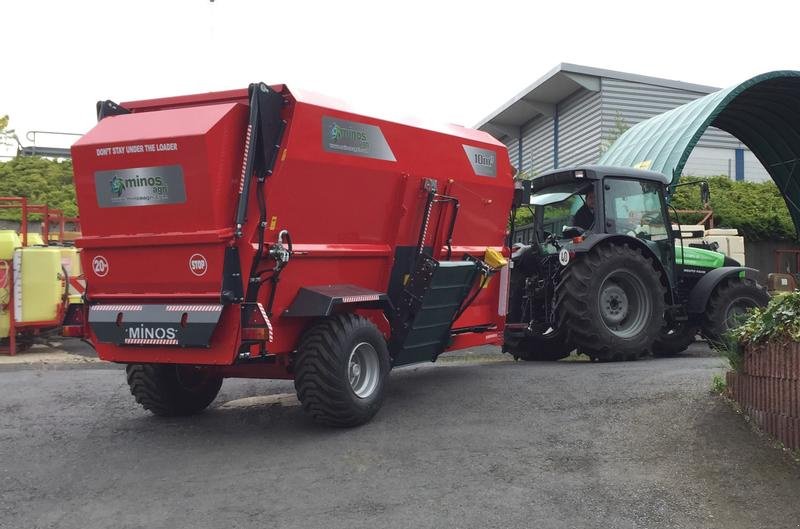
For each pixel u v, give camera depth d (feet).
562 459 14.62
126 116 17.44
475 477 13.88
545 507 12.48
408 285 20.86
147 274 17.03
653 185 30.71
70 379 25.61
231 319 16.19
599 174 28.60
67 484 14.20
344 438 16.71
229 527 12.00
